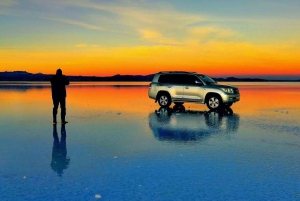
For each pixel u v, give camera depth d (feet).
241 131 36.47
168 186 18.30
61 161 23.75
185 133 35.24
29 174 20.70
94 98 95.45
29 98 95.40
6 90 152.35
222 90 60.08
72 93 125.49
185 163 22.97
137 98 95.66
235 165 22.44
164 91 64.59
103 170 21.44
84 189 17.88
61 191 17.60
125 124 42.37
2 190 17.81
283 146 28.55
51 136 33.73
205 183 18.79
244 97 101.81
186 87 62.69
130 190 17.69
